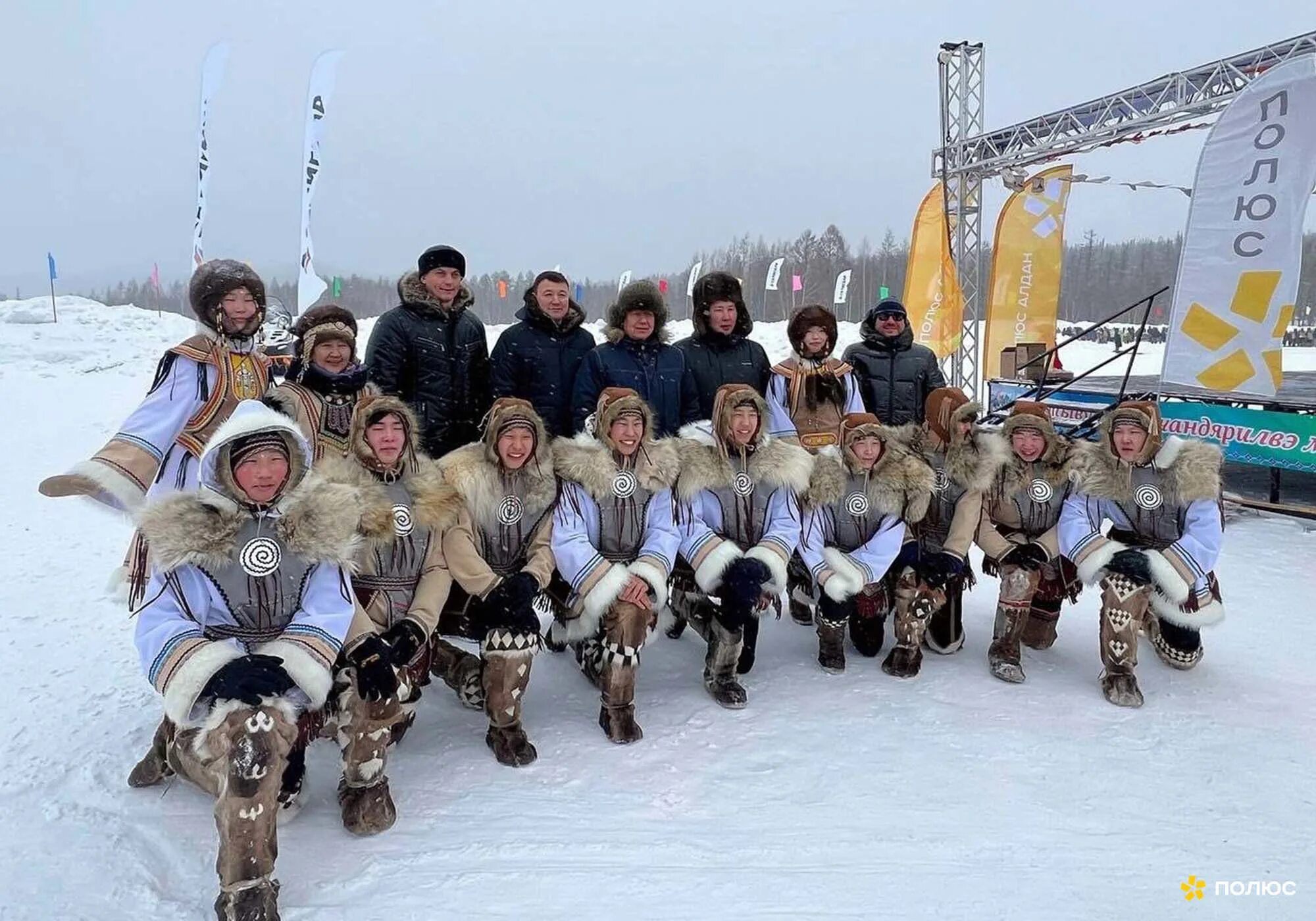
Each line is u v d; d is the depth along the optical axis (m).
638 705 3.53
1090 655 4.04
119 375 18.80
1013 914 2.20
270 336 4.61
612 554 3.43
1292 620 4.42
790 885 2.31
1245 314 5.62
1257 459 6.71
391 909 2.20
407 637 2.73
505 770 2.98
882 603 3.94
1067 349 24.14
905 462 3.80
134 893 2.27
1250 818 2.64
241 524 2.45
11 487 8.51
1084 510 3.71
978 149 11.39
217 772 2.17
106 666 3.87
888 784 2.85
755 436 3.61
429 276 4.10
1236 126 5.55
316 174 7.27
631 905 2.22
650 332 4.11
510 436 3.18
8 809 2.65
